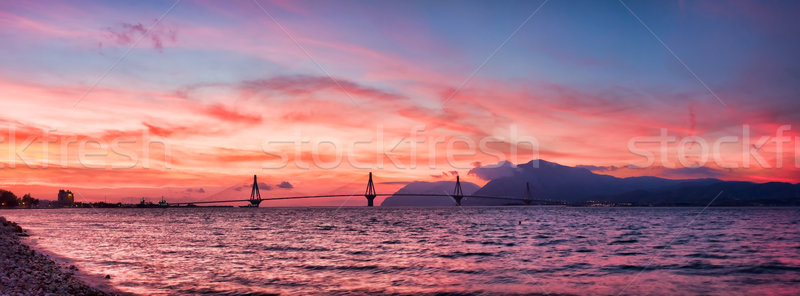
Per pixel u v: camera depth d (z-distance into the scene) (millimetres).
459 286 19500
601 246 37719
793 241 41438
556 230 62969
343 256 30156
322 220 106438
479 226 75188
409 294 17688
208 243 40188
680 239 45062
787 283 20516
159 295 16906
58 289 15367
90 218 113062
